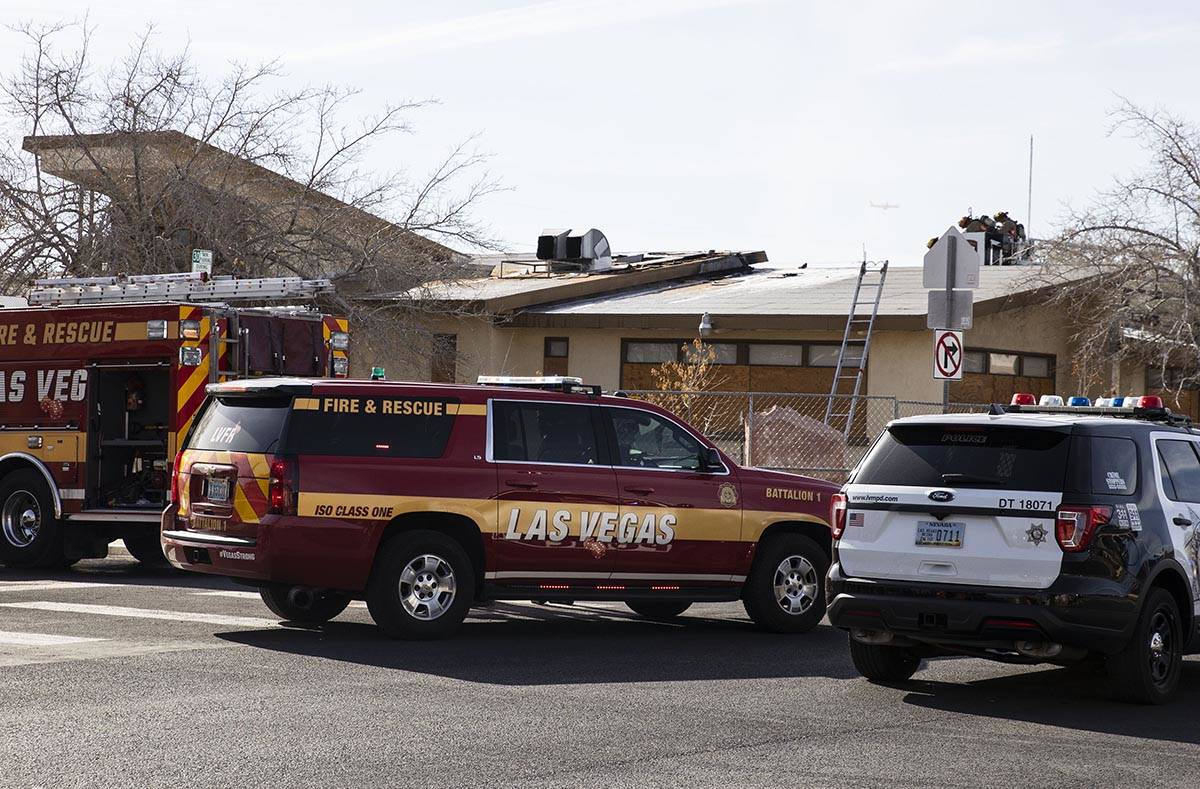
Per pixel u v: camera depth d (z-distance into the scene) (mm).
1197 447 12422
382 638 13727
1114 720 10664
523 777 8305
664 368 32156
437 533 13711
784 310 31453
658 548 14680
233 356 18828
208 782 8031
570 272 38750
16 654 12195
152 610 15242
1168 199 31969
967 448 11359
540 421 14344
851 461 31016
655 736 9555
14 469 19656
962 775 8680
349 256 31750
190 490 13984
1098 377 34375
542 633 14742
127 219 30141
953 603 11047
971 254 19297
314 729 9445
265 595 15070
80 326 19109
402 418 13773
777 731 9867
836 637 15062
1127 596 10945
